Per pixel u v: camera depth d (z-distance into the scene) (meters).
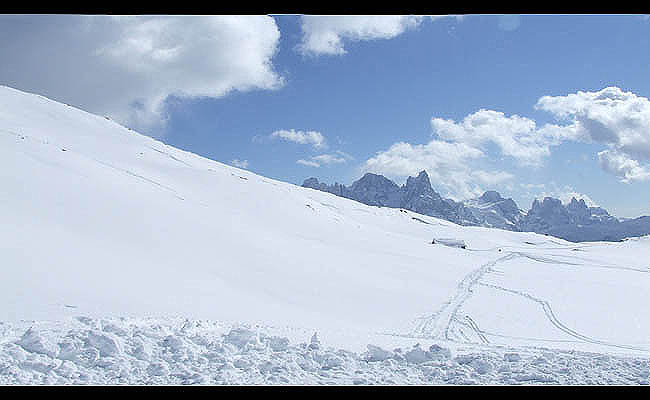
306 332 16.12
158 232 41.91
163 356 11.62
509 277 61.31
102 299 20.70
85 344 11.55
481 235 152.50
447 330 31.92
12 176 43.22
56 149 62.12
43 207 38.06
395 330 30.17
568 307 44.03
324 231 76.62
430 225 156.00
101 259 28.78
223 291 29.77
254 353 12.29
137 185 61.22
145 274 28.45
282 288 36.06
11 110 106.88
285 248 51.91
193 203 64.06
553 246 147.38
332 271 45.75
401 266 57.69
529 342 29.94
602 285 60.09
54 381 9.78
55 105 125.94
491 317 37.31
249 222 65.94
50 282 21.73
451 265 66.25
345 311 33.41
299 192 156.00
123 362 10.97
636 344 31.78
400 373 11.16
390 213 166.75
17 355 10.70
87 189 47.47
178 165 106.31
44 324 13.37
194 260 37.31
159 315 19.89
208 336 13.40
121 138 123.25
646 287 61.31
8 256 24.05
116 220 41.31
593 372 10.98
